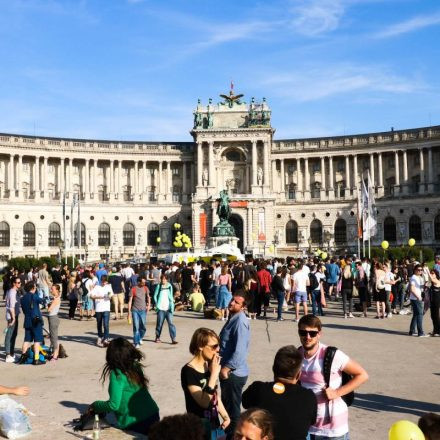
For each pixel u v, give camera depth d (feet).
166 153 502.79
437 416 26.66
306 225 489.26
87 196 481.87
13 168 455.63
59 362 86.02
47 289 149.07
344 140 487.20
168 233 499.10
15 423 48.47
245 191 495.00
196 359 42.78
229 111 493.36
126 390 43.60
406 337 103.19
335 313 143.33
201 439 23.27
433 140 451.53
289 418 31.19
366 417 55.52
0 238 445.37
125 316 146.30
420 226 453.58
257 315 140.87
